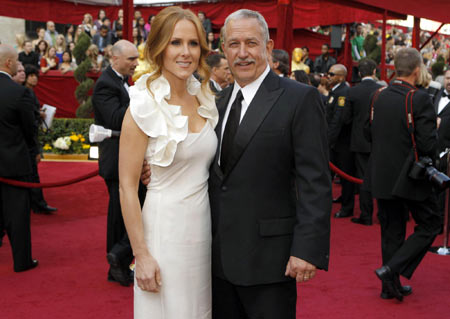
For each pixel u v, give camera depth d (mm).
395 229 3799
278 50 4793
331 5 11000
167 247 2098
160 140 2062
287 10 6359
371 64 6133
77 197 7383
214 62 4273
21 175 4234
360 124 6051
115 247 3918
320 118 2107
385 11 8961
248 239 2113
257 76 2166
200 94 2223
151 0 11469
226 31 2166
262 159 2092
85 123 10750
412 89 3686
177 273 2109
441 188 3412
